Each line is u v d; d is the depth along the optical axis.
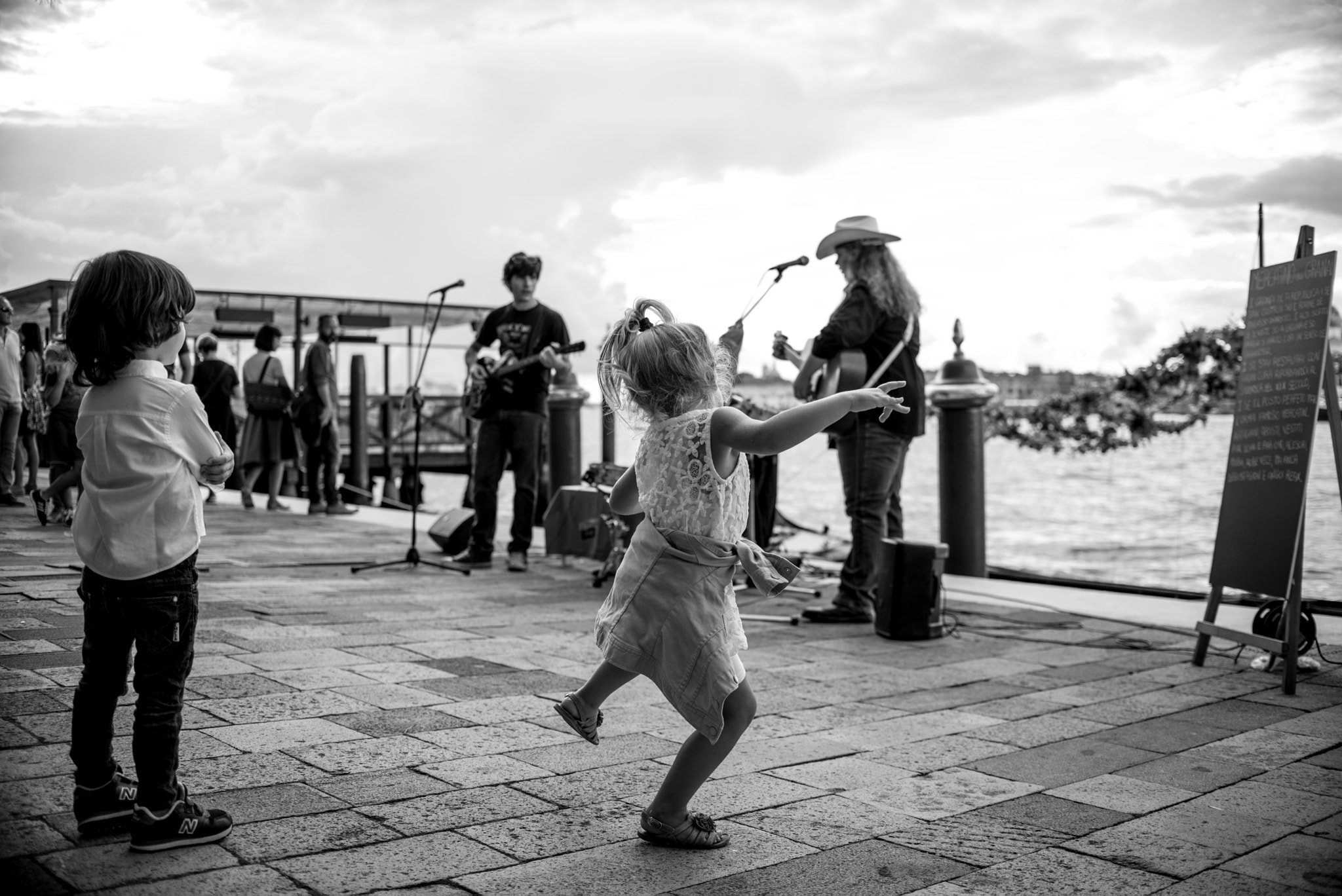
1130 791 3.24
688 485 2.65
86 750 2.57
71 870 2.41
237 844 2.60
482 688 4.23
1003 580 7.75
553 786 3.13
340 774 3.16
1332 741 3.81
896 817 2.98
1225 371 8.05
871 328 5.92
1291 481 4.66
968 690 4.54
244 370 11.70
